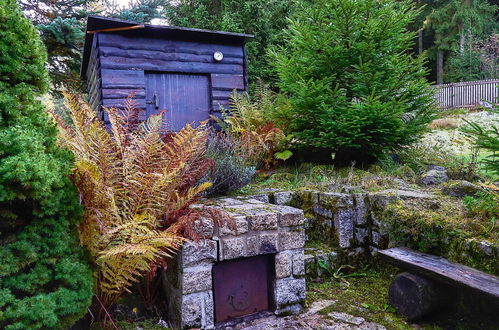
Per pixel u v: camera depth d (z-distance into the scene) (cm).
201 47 593
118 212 219
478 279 206
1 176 149
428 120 474
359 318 244
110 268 214
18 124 170
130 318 238
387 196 321
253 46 1035
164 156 251
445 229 257
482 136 238
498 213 257
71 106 229
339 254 325
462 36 1772
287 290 252
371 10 457
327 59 456
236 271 242
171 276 240
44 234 173
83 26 794
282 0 1085
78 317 179
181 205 234
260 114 531
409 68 469
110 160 222
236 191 381
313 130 456
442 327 233
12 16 177
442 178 401
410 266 237
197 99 596
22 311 154
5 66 174
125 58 539
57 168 173
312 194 363
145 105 550
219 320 236
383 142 454
